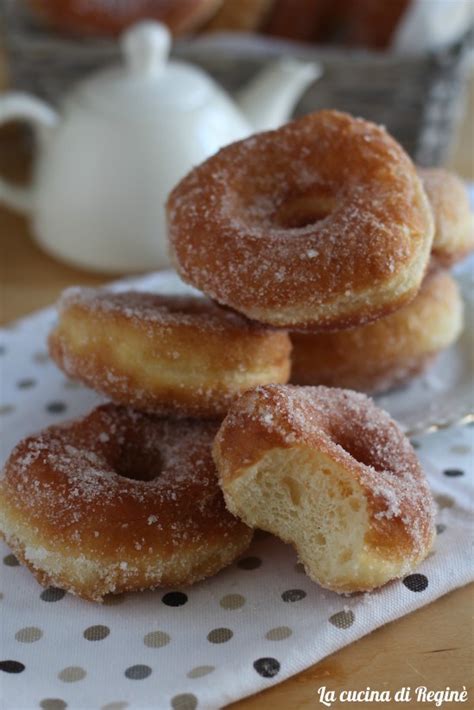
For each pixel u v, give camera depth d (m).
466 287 0.61
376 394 0.55
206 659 0.42
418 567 0.45
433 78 0.72
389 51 0.73
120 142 0.64
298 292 0.45
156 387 0.47
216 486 0.45
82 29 0.73
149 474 0.48
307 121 0.50
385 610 0.43
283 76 0.69
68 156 0.65
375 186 0.48
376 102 0.73
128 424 0.49
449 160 0.80
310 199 0.49
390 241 0.46
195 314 0.50
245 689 0.41
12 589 0.45
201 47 0.73
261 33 0.79
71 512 0.44
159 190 0.65
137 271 0.67
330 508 0.43
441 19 0.72
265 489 0.44
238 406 0.44
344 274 0.45
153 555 0.44
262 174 0.49
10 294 0.65
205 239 0.47
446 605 0.44
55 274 0.67
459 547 0.46
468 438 0.52
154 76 0.66
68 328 0.49
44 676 0.42
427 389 0.56
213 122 0.66
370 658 0.43
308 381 0.54
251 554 0.46
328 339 0.53
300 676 0.42
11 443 0.52
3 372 0.57
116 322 0.47
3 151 0.81
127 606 0.44
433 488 0.49
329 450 0.43
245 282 0.46
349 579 0.43
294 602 0.44
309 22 0.77
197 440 0.48
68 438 0.48
